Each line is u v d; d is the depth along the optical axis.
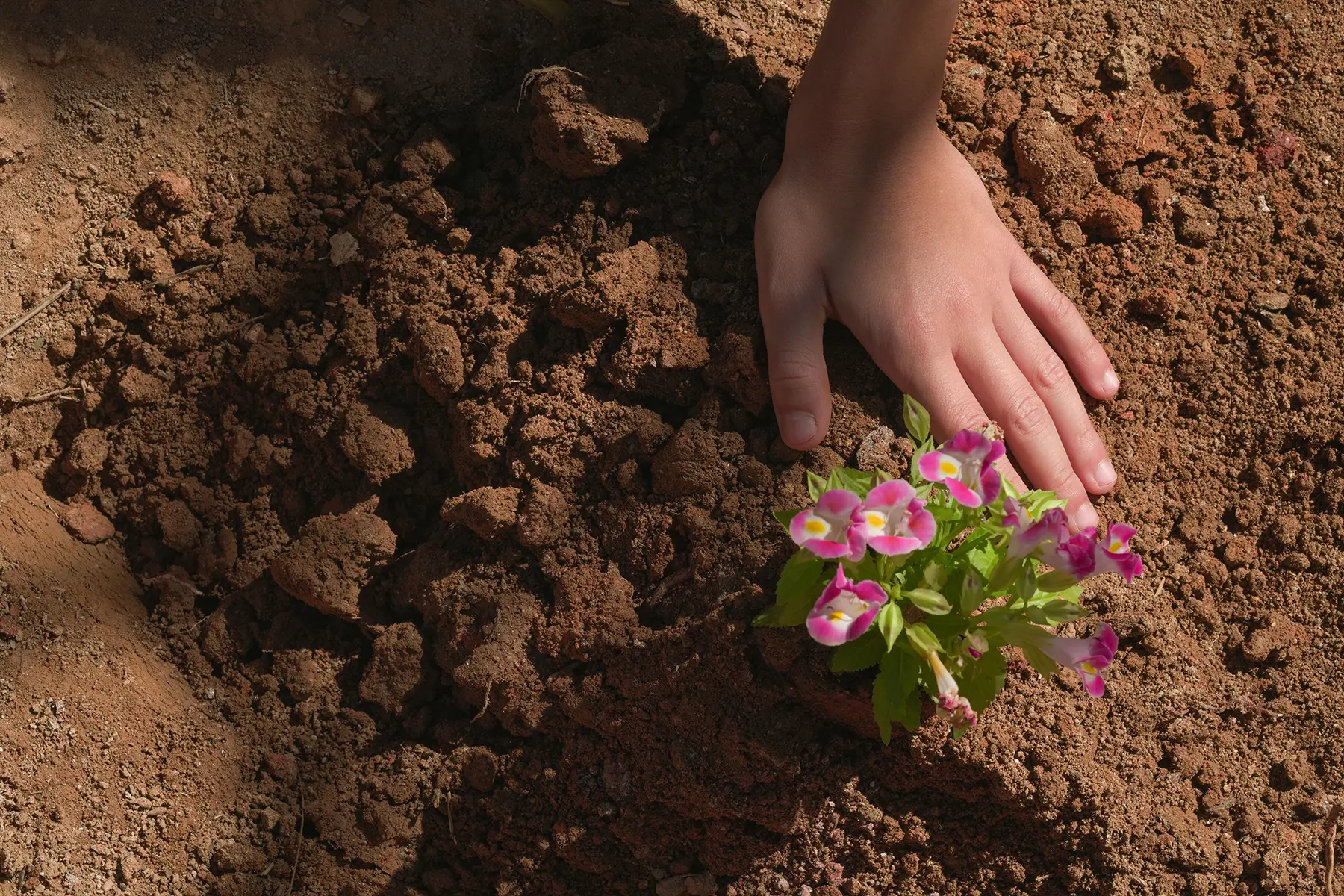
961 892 1.19
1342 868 1.20
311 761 1.21
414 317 1.23
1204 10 1.29
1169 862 1.18
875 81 1.18
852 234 1.19
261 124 1.26
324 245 1.25
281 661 1.22
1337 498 1.23
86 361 1.25
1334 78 1.28
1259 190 1.26
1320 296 1.25
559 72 1.22
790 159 1.21
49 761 1.20
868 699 1.15
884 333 1.18
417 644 1.21
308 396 1.24
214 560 1.24
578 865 1.19
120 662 1.22
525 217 1.24
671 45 1.25
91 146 1.26
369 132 1.26
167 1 1.28
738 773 1.17
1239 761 1.20
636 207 1.23
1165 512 1.23
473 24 1.28
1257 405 1.24
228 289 1.25
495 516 1.20
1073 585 1.10
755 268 1.21
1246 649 1.21
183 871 1.20
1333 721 1.21
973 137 1.25
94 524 1.24
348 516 1.22
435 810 1.20
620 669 1.18
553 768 1.19
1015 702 1.17
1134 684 1.20
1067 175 1.25
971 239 1.20
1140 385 1.23
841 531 1.09
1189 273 1.25
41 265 1.26
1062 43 1.28
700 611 1.17
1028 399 1.18
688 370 1.20
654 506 1.19
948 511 1.11
